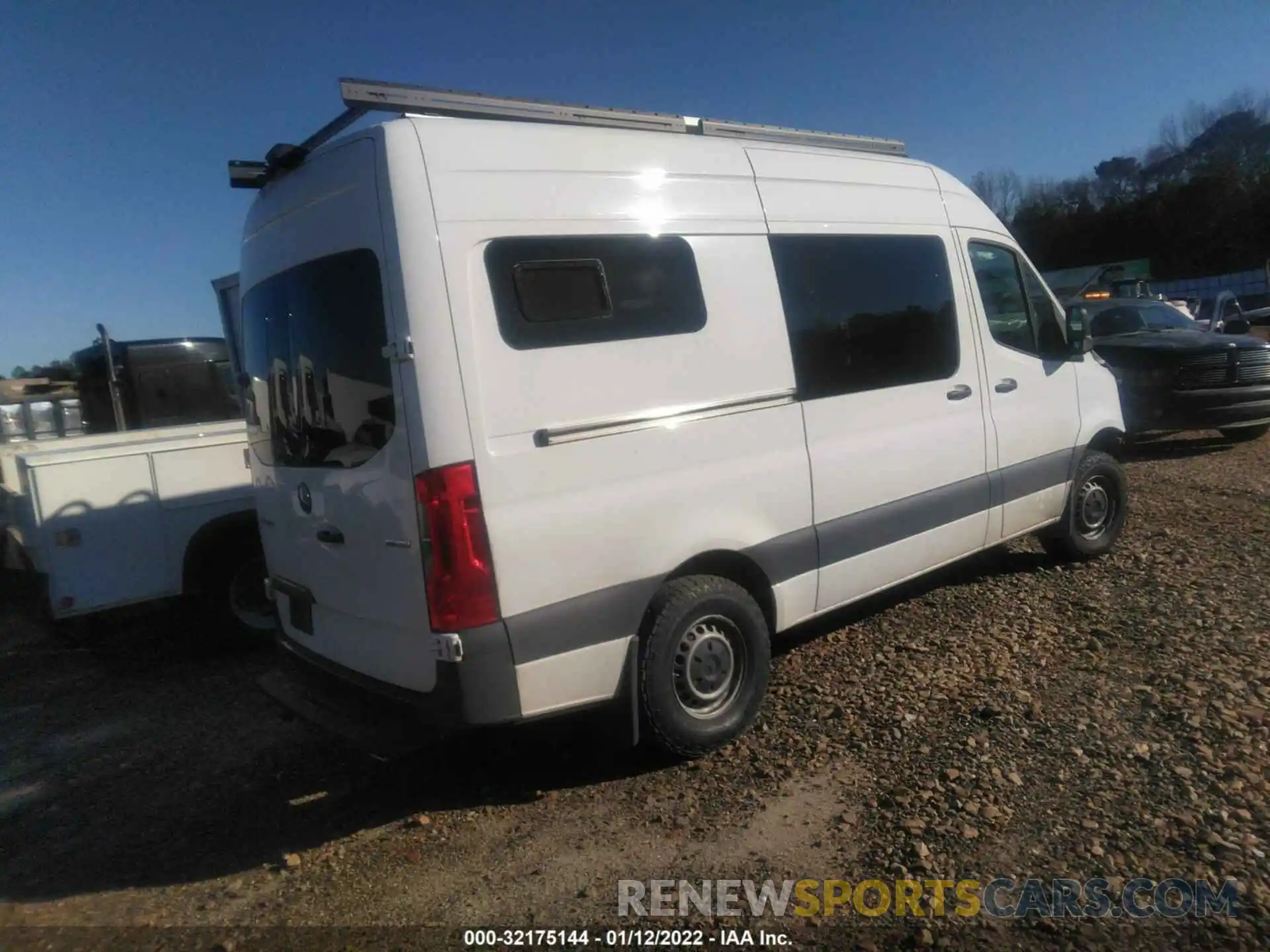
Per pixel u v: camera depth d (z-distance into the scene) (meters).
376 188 3.47
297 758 4.81
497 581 3.47
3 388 11.73
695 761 4.19
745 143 4.56
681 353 4.03
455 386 3.40
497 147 3.66
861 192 5.00
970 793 3.70
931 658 5.05
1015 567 6.59
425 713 3.57
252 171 4.29
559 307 3.69
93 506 6.02
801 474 4.48
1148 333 11.60
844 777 3.92
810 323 4.57
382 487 3.59
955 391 5.34
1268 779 3.63
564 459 3.64
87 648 7.05
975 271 5.61
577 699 3.76
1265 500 8.13
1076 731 4.10
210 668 6.42
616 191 3.94
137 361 8.54
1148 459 10.74
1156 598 5.70
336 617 4.11
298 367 4.10
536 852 3.64
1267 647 4.82
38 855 4.00
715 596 4.12
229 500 6.52
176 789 4.56
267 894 3.54
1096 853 3.26
